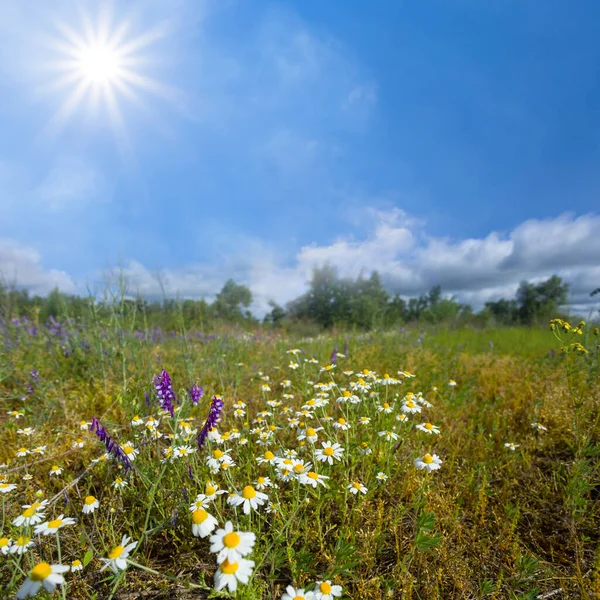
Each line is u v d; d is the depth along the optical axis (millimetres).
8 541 1646
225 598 1646
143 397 3297
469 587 1826
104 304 4812
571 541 2129
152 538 2115
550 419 3438
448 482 2586
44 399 3822
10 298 5723
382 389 3789
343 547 1710
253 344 7496
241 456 2738
